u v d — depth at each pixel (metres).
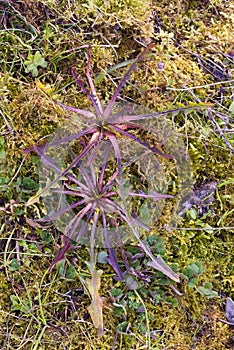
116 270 0.53
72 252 0.54
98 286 0.52
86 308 0.54
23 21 0.56
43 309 0.54
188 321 0.55
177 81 0.57
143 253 0.54
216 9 0.60
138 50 0.58
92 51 0.57
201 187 0.56
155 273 0.54
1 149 0.54
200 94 0.58
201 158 0.56
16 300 0.53
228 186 0.57
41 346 0.53
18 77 0.56
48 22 0.56
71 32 0.57
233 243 0.56
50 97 0.52
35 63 0.55
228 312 0.55
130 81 0.57
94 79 0.56
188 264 0.55
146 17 0.58
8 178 0.54
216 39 0.59
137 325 0.54
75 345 0.54
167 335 0.54
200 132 0.56
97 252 0.54
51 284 0.54
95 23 0.57
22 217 0.54
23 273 0.54
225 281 0.56
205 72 0.58
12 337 0.53
